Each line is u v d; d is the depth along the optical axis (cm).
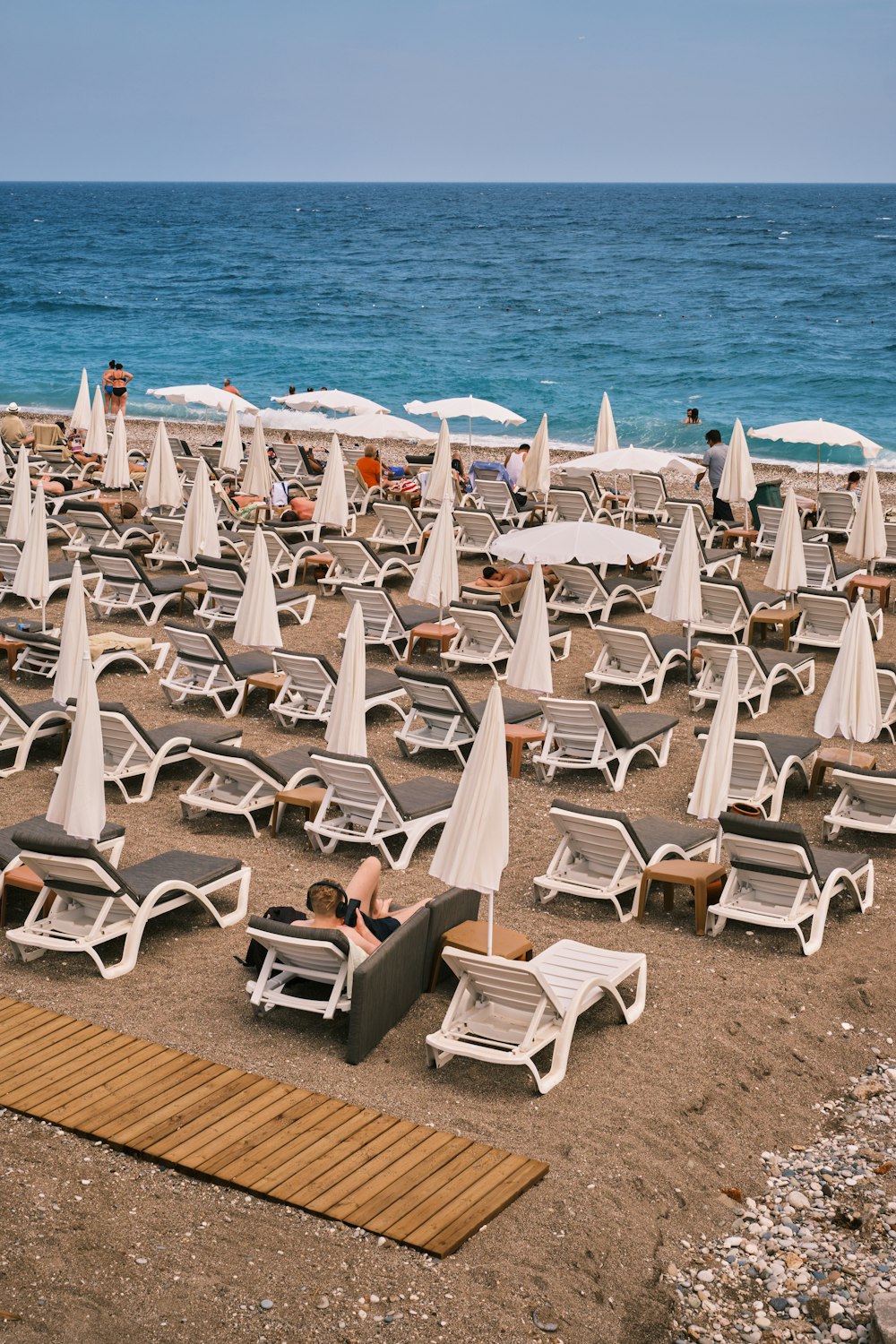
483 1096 645
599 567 1856
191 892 794
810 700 1313
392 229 12838
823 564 1650
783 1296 523
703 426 3628
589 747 1105
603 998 751
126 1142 581
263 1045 684
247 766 957
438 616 1480
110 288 7575
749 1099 662
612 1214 557
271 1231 531
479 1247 529
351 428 2048
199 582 1589
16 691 1302
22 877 800
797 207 17000
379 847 934
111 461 2080
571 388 4356
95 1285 498
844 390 4275
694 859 926
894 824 965
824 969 796
